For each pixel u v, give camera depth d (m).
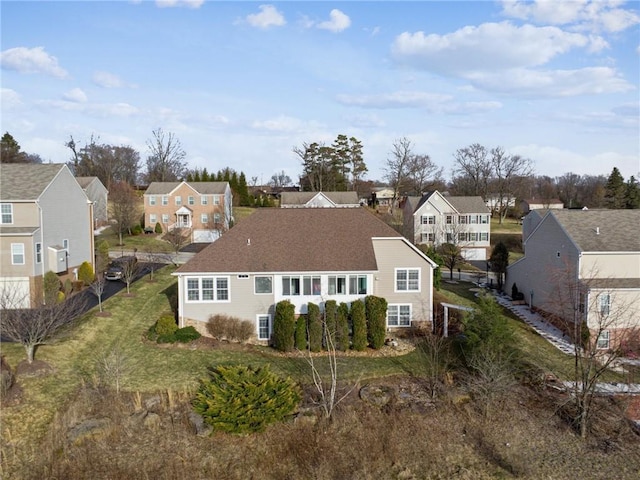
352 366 24.20
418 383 22.55
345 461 17.33
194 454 17.28
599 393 21.19
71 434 17.50
